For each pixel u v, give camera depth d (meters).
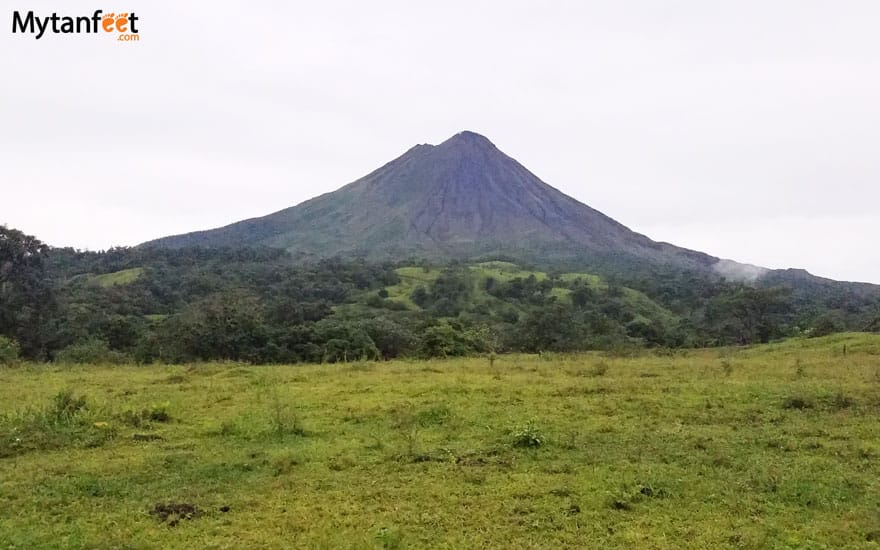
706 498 8.27
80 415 12.69
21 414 12.70
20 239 42.81
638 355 32.03
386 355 39.19
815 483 8.73
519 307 80.50
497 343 46.56
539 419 13.03
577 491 8.55
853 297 101.31
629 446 10.80
